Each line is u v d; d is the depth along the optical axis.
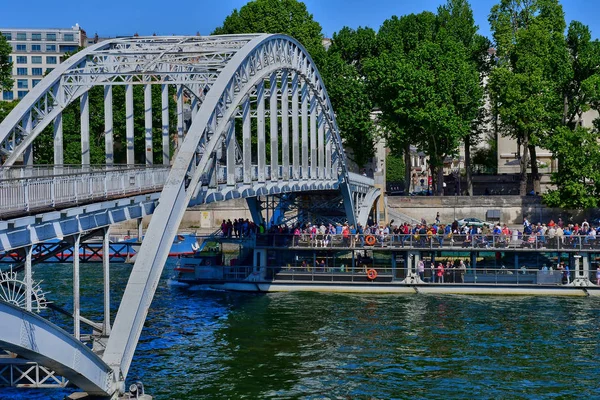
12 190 29.05
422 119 94.38
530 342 49.28
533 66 96.44
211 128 44.06
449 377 42.50
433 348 47.94
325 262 68.81
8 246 28.30
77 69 52.53
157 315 56.72
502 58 101.50
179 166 39.81
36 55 167.62
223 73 46.78
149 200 39.34
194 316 56.53
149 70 53.25
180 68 59.22
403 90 96.38
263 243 68.69
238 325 53.66
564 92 99.81
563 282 65.94
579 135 89.25
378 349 47.69
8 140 52.81
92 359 31.38
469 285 66.25
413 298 64.00
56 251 34.22
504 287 65.88
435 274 67.12
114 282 66.44
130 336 33.97
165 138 57.69
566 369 43.91
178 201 39.44
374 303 61.62
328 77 104.44
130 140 56.12
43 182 30.86
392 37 113.81
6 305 26.53
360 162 106.31
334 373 43.00
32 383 34.50
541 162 118.94
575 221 96.19
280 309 59.19
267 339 49.94
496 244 66.50
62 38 168.38
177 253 83.62
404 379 42.16
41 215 29.75
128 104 56.28
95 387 31.94
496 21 105.12
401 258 68.00
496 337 50.47
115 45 57.44
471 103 97.88
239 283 67.94
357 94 103.12
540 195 97.06
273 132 60.25
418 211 99.00
